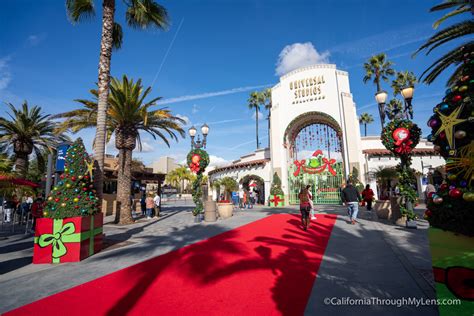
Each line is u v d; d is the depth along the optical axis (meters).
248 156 30.02
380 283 4.07
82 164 6.82
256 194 27.27
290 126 24.50
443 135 3.39
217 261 5.53
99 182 8.75
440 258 2.88
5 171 11.37
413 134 9.21
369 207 13.59
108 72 9.74
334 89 23.08
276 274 4.60
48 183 8.34
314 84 23.83
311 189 23.42
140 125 14.71
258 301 3.53
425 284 3.95
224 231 9.55
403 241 6.96
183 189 69.50
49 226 6.02
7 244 8.54
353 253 5.99
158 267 5.27
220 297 3.69
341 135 22.30
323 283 4.14
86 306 3.53
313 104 23.55
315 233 8.63
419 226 9.26
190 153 13.45
